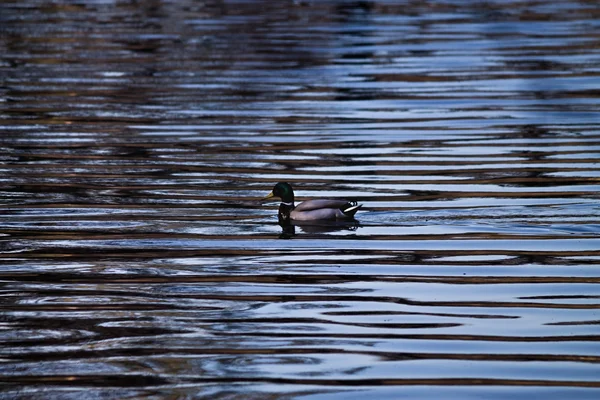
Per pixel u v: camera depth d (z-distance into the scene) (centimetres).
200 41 3734
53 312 1330
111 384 1112
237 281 1452
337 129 2459
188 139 2364
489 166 2105
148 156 2212
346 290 1411
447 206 1817
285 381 1117
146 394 1088
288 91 2894
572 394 1077
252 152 2244
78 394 1088
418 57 3403
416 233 1670
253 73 3145
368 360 1170
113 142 2338
